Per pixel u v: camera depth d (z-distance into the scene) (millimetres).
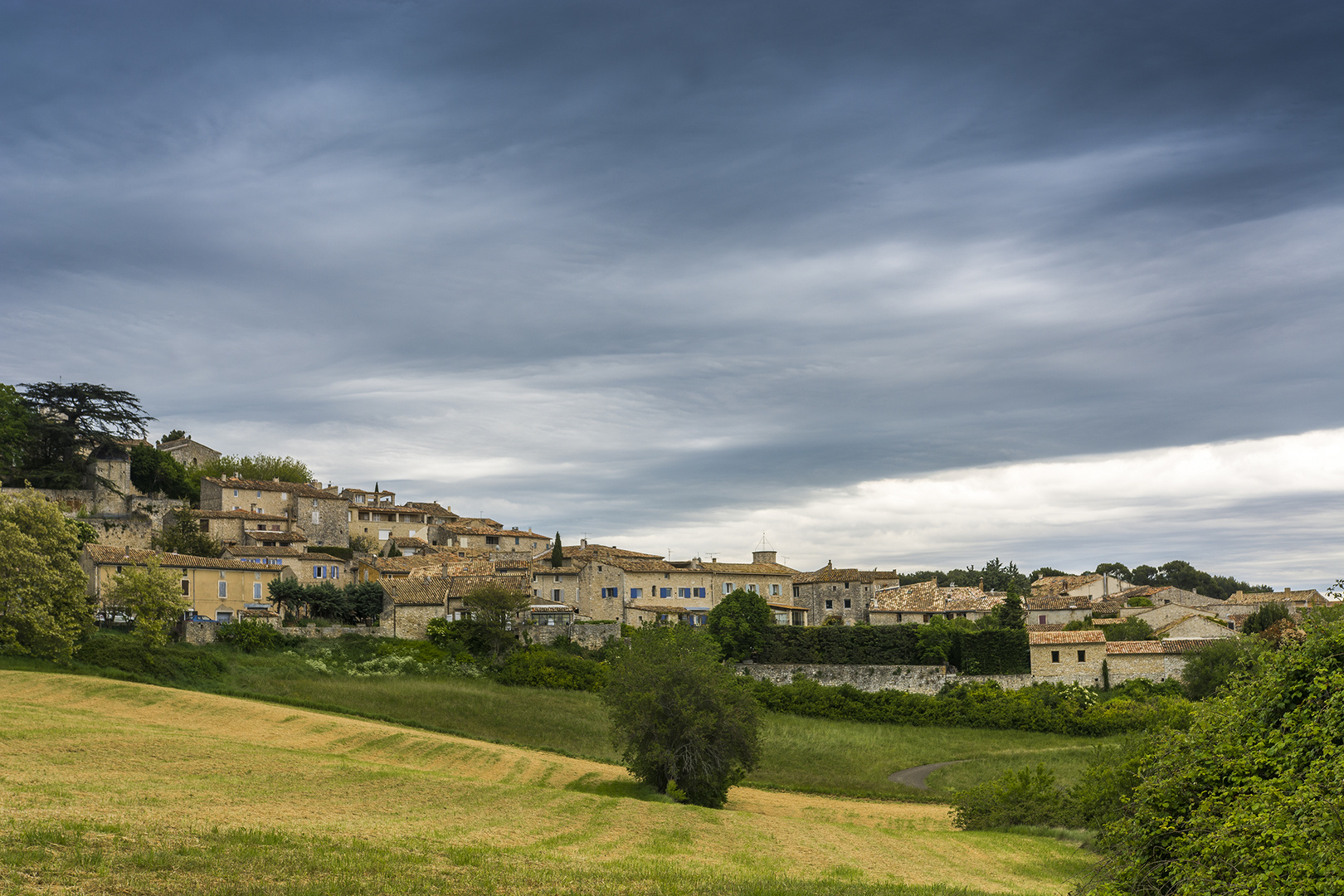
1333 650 26938
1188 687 96312
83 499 126312
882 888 36625
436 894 28391
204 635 94875
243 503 136875
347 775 51969
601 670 102625
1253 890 21266
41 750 49656
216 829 34281
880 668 110500
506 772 67438
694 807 57375
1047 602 137125
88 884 25688
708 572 135375
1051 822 61281
